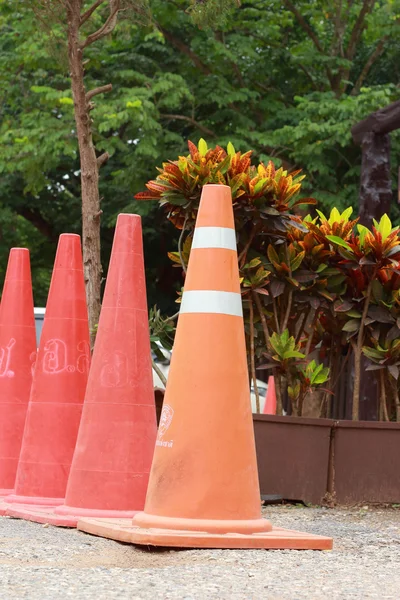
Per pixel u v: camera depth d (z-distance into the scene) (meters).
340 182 20.67
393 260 8.08
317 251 8.21
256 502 5.55
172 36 20.97
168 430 5.54
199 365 5.52
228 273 5.66
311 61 21.33
